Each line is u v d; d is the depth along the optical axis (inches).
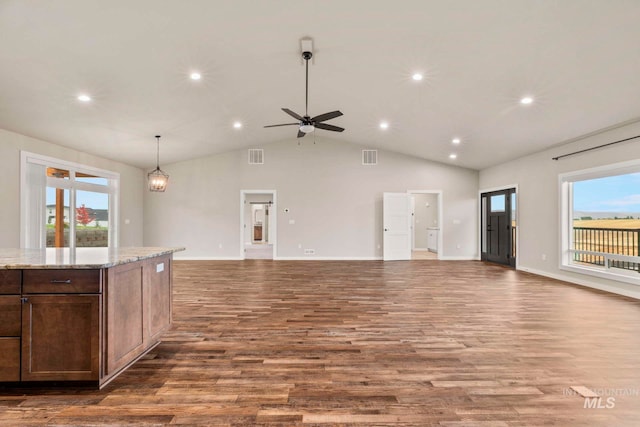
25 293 79.2
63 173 236.2
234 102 204.1
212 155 334.6
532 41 121.0
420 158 338.6
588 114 169.3
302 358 99.3
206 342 111.8
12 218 193.0
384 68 158.7
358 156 337.7
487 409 72.7
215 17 116.0
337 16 117.6
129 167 314.3
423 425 67.2
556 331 122.3
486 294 183.3
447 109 202.1
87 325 80.0
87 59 133.0
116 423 67.7
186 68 153.0
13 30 110.0
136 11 108.5
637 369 91.7
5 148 190.1
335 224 336.8
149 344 101.0
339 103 212.4
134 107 188.4
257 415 70.5
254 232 597.6
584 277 207.3
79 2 101.4
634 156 173.9
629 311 148.6
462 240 338.6
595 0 97.0
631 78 130.6
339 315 143.1
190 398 77.0
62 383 81.4
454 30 122.2
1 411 71.7
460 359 98.5
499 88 161.8
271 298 173.5
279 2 109.3
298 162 336.2
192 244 335.0
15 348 79.4
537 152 251.0
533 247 255.8
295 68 160.7
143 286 97.5
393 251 332.8
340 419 69.2
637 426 66.8
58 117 185.3
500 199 305.0
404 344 110.3
